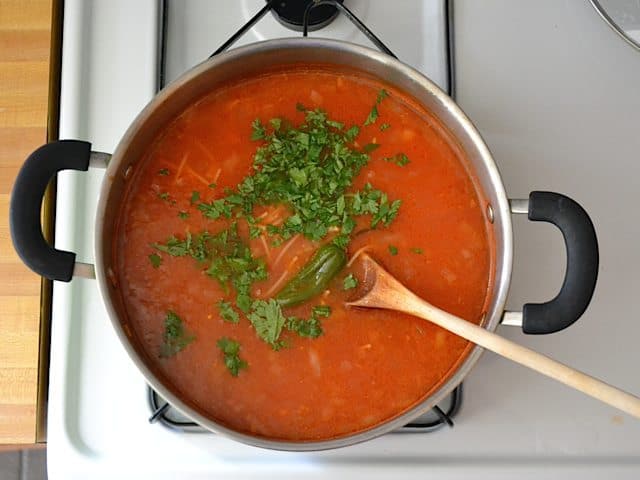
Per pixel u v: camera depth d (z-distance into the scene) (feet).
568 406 1.56
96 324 1.57
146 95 1.64
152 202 1.44
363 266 1.42
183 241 1.42
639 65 1.70
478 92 1.68
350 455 1.53
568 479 1.53
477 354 1.30
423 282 1.43
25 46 1.71
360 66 1.45
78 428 1.53
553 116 1.67
